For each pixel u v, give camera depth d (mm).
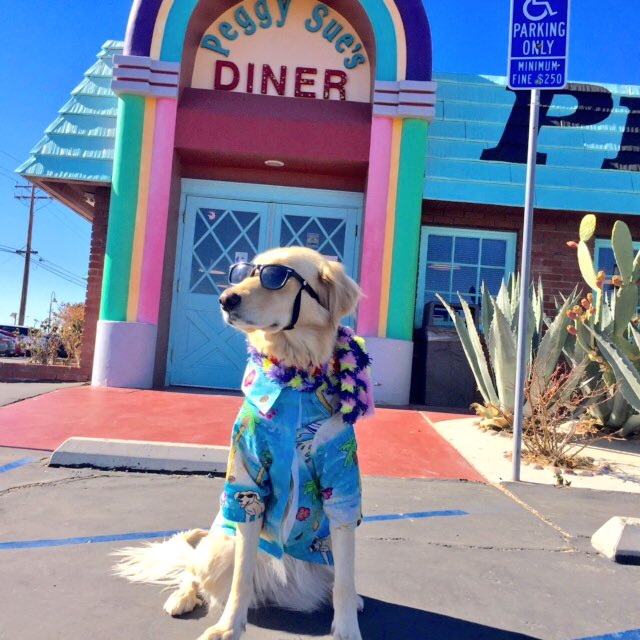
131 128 8266
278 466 2332
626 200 8641
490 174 8734
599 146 9000
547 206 8625
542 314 7125
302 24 9117
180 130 8398
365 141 8531
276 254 2514
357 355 2510
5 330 33625
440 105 9242
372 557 3336
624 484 5039
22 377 8828
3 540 3318
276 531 2402
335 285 2490
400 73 8492
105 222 8992
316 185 9242
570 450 5973
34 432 5582
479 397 8289
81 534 3459
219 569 2480
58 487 4258
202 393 8180
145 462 4738
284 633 2482
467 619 2691
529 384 5613
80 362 8891
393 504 4309
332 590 2635
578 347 6516
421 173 8414
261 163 8914
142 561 2906
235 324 2379
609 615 2783
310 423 2346
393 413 7426
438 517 4066
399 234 8328
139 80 8211
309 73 9039
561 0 4996
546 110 9297
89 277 8961
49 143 8805
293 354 2385
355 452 2410
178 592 2641
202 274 9070
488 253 9305
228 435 5879
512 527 3926
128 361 8023
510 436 6289
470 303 9156
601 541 3586
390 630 2568
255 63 9031
